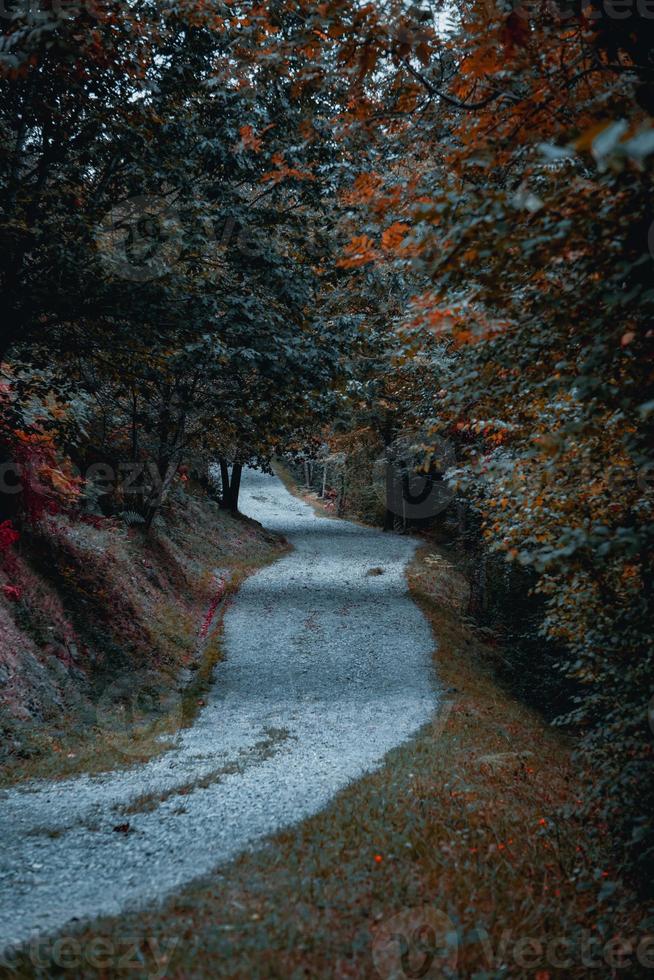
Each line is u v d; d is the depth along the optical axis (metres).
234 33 6.89
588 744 7.70
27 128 11.52
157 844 6.98
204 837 7.10
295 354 13.12
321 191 13.16
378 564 32.25
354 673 16.77
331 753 10.94
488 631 22.02
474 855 6.29
